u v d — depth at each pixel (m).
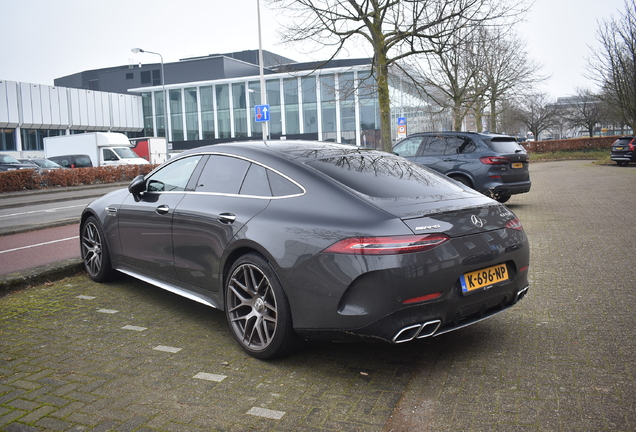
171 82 64.44
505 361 3.43
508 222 3.59
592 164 29.45
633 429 2.55
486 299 3.32
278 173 3.68
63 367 3.39
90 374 3.28
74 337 3.94
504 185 9.92
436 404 2.89
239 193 3.85
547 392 2.97
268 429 2.64
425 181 3.84
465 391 3.03
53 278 5.64
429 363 3.45
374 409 2.85
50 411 2.81
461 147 10.39
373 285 2.98
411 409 2.84
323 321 3.15
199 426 2.67
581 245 7.09
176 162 4.66
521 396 2.94
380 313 2.97
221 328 4.17
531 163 36.00
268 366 3.43
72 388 3.09
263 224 3.47
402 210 3.18
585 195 13.60
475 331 4.03
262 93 24.28
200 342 3.85
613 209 10.57
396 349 3.71
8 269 6.33
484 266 3.28
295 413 2.80
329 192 3.38
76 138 33.75
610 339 3.73
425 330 3.12
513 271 3.52
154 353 3.63
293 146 4.18
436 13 14.74
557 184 17.64
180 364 3.45
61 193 22.70
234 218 3.67
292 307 3.28
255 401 2.94
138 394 3.02
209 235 3.87
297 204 3.44
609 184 16.42
